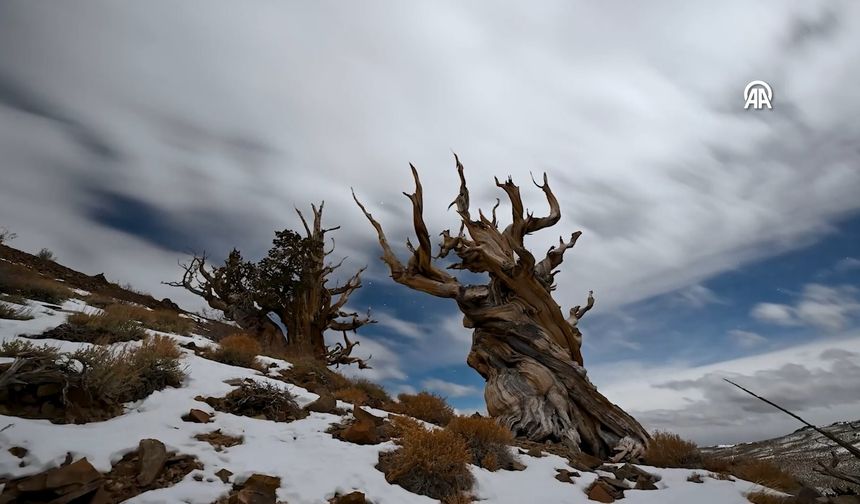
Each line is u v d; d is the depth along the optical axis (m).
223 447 6.66
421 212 16.31
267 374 11.84
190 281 26.77
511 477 8.11
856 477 5.45
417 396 12.97
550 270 17.88
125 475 5.43
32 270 19.39
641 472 9.55
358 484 6.24
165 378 8.59
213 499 5.26
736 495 8.16
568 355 15.47
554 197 18.12
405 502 6.12
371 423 8.32
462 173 18.00
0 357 7.36
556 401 14.29
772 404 3.39
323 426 8.40
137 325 12.10
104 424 6.53
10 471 4.91
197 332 16.89
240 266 26.48
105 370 7.15
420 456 7.01
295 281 25.62
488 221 17.66
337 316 27.67
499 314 16.11
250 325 25.33
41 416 6.25
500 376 15.38
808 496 7.35
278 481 5.85
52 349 7.07
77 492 4.83
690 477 9.44
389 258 17.17
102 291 22.11
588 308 18.16
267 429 7.68
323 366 14.59
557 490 7.81
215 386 9.09
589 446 14.27
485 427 9.09
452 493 6.70
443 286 16.75
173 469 5.75
